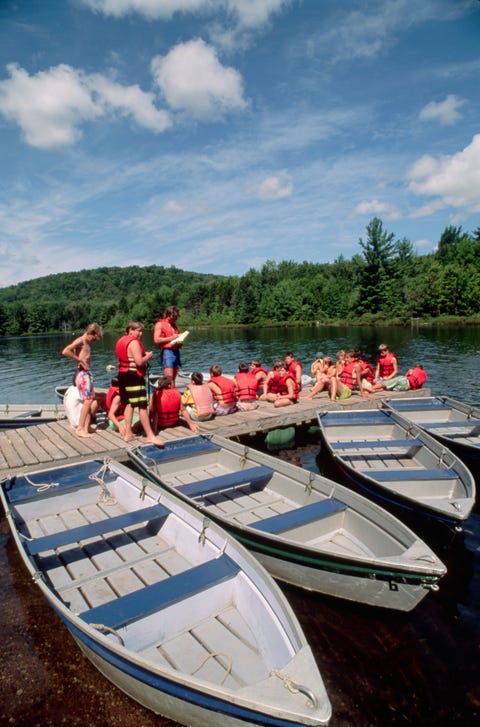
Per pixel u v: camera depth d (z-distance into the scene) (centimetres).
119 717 305
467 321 5091
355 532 468
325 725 227
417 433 724
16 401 1784
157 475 589
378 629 388
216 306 8775
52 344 5462
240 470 633
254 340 4353
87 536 419
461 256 6875
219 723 263
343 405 975
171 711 285
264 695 241
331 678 336
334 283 7862
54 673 343
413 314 5831
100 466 597
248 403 930
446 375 1828
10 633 386
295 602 427
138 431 787
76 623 303
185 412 782
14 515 495
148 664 264
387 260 6384
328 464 809
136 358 666
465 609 415
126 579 407
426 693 323
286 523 443
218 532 401
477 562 496
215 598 361
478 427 821
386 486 536
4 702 318
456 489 566
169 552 451
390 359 1216
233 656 320
